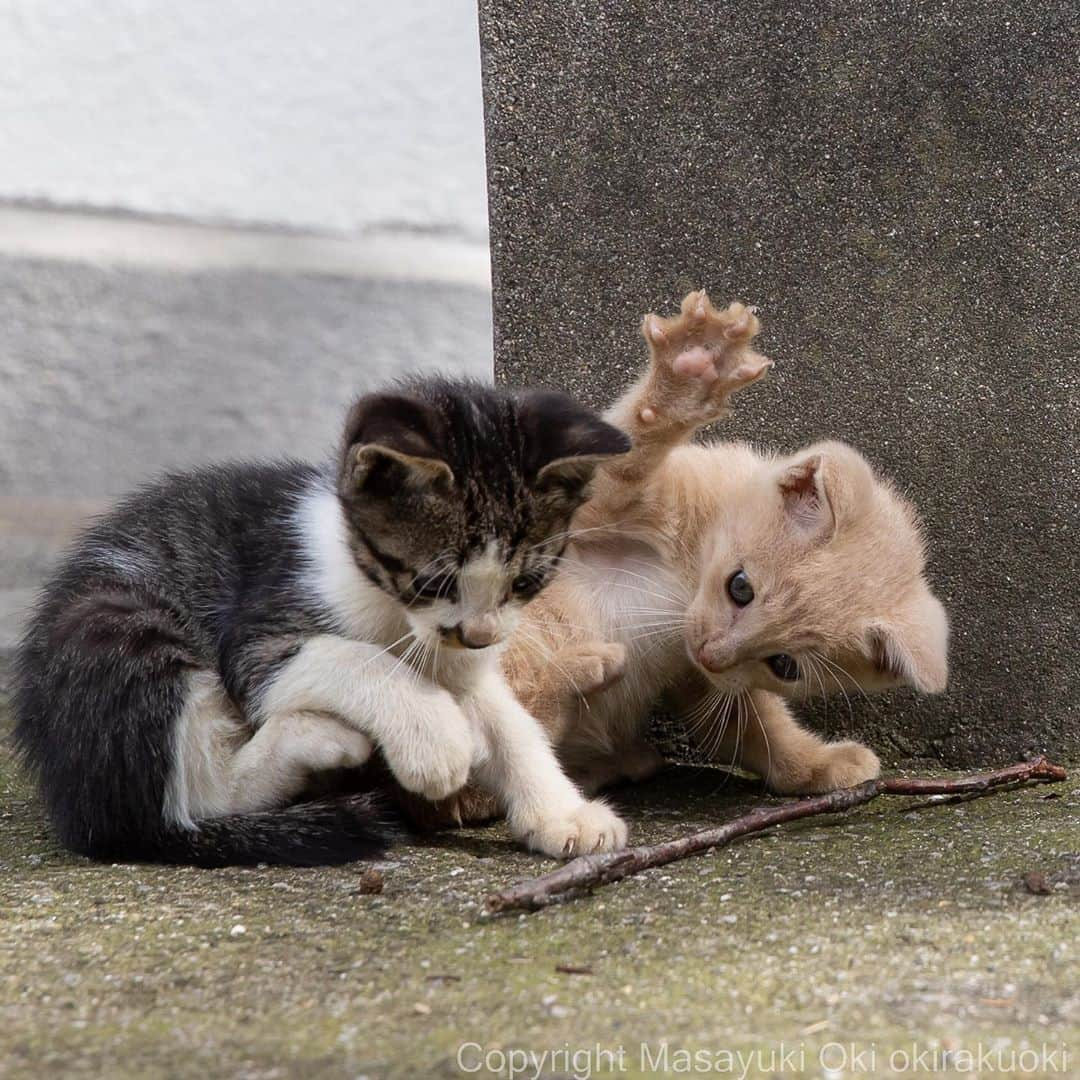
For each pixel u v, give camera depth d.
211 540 5.37
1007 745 6.19
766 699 5.88
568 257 6.06
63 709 4.88
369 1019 3.24
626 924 3.91
